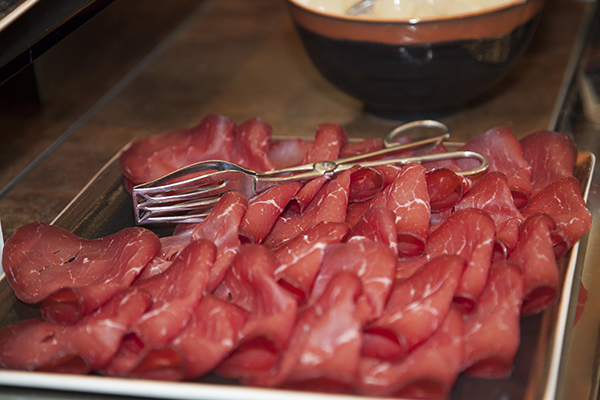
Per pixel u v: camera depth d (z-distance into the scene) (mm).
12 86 746
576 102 675
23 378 403
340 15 595
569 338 425
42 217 600
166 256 482
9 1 459
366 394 391
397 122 694
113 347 412
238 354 412
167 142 577
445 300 408
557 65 804
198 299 421
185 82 832
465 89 635
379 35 590
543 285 425
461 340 400
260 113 747
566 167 514
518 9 592
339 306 396
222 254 456
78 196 548
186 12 1057
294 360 392
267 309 414
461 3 616
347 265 427
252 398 387
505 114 704
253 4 1110
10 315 457
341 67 627
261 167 537
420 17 615
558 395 400
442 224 465
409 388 394
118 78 853
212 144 558
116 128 736
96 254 479
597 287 474
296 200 495
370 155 530
